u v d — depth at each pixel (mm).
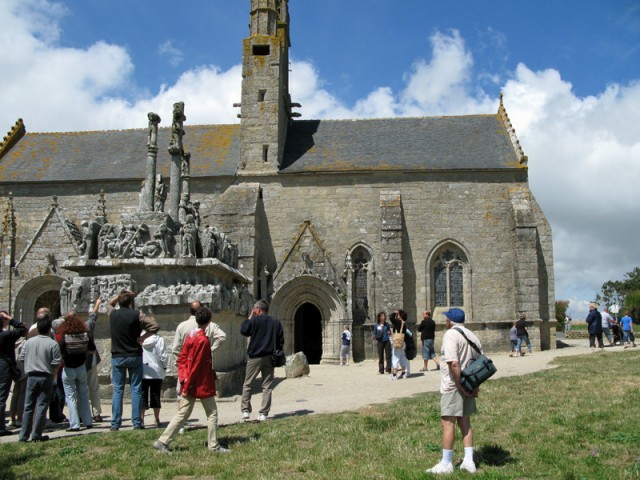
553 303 29969
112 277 14336
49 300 29016
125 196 31422
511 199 30125
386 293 28750
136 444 8891
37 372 9805
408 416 10594
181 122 17234
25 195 31906
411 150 32469
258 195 30219
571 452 7953
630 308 70500
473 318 29500
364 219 30422
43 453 8531
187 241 14852
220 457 8070
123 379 10672
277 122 31688
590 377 14672
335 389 16828
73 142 35750
